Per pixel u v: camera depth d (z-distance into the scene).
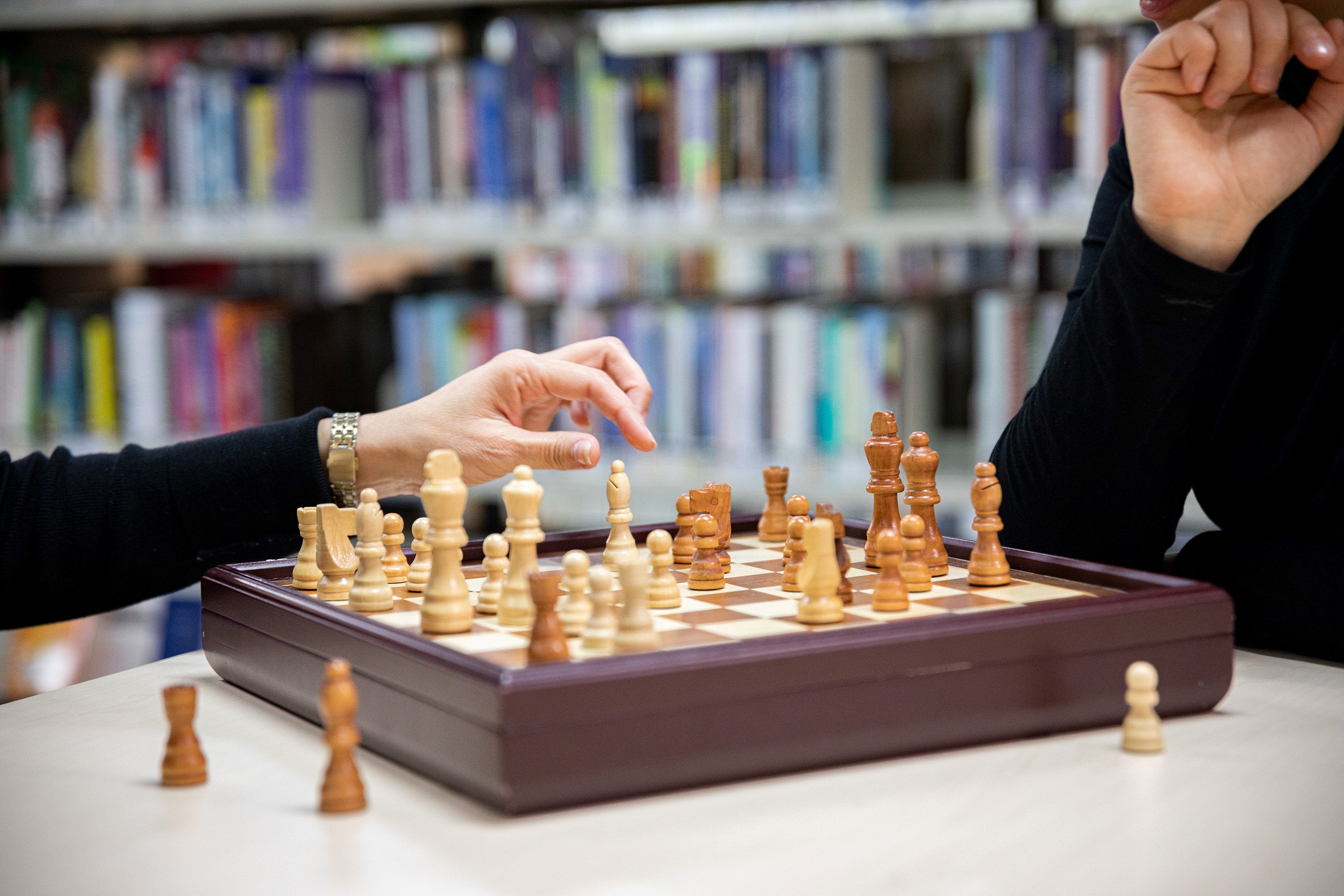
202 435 3.06
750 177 2.77
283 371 3.02
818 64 2.70
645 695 0.75
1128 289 1.17
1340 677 1.04
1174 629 0.90
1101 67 2.54
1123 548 1.30
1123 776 0.80
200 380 3.05
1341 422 1.19
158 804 0.78
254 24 3.29
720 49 3.12
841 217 2.71
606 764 0.74
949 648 0.83
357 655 0.86
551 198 2.87
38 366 3.13
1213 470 1.31
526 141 2.86
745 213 2.78
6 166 3.11
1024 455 1.32
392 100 2.94
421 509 2.51
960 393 2.99
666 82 2.80
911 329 2.75
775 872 0.66
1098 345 1.22
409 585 1.10
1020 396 2.66
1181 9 1.19
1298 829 0.72
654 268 3.54
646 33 3.18
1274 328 1.27
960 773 0.80
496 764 0.73
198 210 3.08
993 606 0.97
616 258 3.56
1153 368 1.19
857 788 0.78
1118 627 0.88
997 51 2.62
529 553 0.96
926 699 0.83
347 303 3.04
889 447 1.17
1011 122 2.62
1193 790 0.78
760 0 2.96
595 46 2.91
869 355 2.70
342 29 3.24
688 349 2.80
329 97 3.02
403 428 1.38
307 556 1.09
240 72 3.06
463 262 3.46
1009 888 0.65
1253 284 1.31
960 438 2.99
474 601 1.04
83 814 0.77
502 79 2.87
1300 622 1.09
